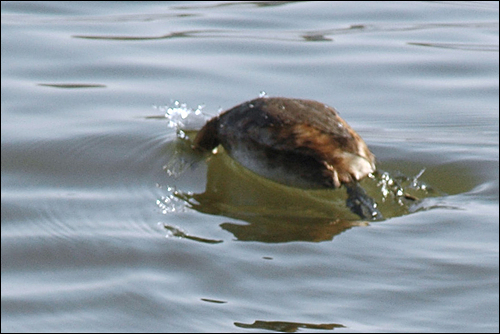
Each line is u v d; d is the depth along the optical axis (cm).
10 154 2031
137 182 1866
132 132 2159
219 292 1376
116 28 3231
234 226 1627
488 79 2733
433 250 1501
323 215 1680
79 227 1638
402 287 1376
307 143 1733
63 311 1346
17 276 1466
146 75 2697
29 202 1764
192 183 1858
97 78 2673
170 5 3666
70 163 1977
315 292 1365
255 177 1852
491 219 1639
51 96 2489
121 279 1433
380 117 2364
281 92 2566
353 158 1752
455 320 1284
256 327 1271
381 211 1686
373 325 1271
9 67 2759
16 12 3441
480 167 1939
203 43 3045
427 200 1748
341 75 2739
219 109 2392
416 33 3244
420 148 2067
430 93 2594
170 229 1612
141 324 1297
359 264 1453
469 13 3569
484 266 1438
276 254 1494
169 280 1420
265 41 3086
